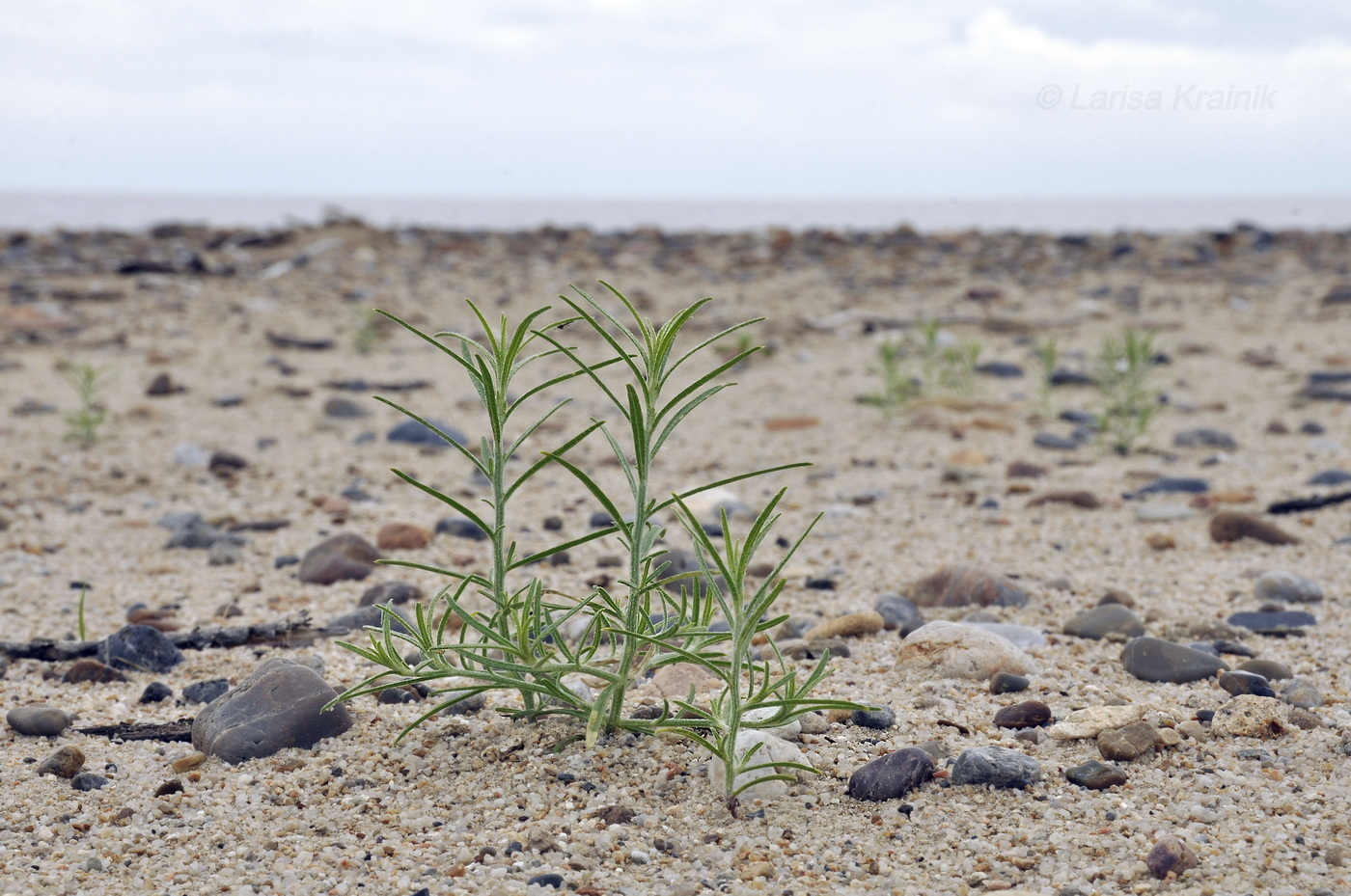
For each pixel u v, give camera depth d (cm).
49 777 232
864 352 950
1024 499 521
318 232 1622
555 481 576
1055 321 1031
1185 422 689
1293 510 477
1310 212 15050
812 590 386
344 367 873
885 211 15238
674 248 1636
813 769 213
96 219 6588
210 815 214
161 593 389
